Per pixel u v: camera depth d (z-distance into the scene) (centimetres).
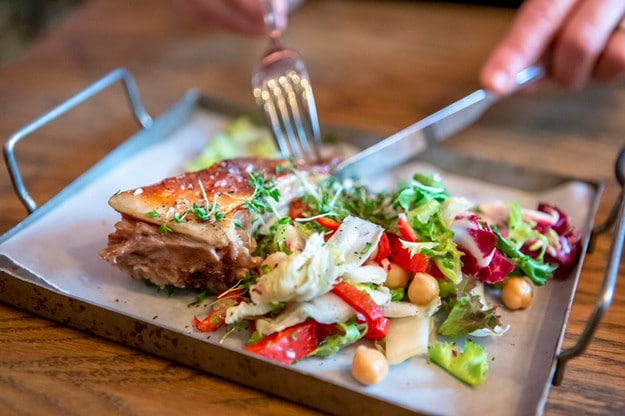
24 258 31
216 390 27
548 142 40
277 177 31
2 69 46
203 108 41
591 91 45
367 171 36
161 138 39
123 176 36
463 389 26
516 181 36
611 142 40
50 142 40
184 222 28
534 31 39
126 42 50
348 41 50
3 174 37
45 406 26
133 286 30
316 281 26
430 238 29
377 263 29
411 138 37
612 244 26
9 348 28
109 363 27
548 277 30
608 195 36
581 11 39
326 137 39
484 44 49
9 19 64
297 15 54
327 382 25
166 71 47
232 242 28
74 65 47
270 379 26
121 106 43
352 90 45
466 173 37
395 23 52
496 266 29
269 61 40
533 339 28
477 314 28
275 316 27
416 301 28
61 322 29
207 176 31
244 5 45
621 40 39
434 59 48
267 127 40
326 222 30
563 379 27
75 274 30
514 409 26
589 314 30
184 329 28
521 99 44
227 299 29
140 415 26
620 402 26
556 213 32
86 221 33
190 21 52
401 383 26
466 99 39
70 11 65
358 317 27
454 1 55
